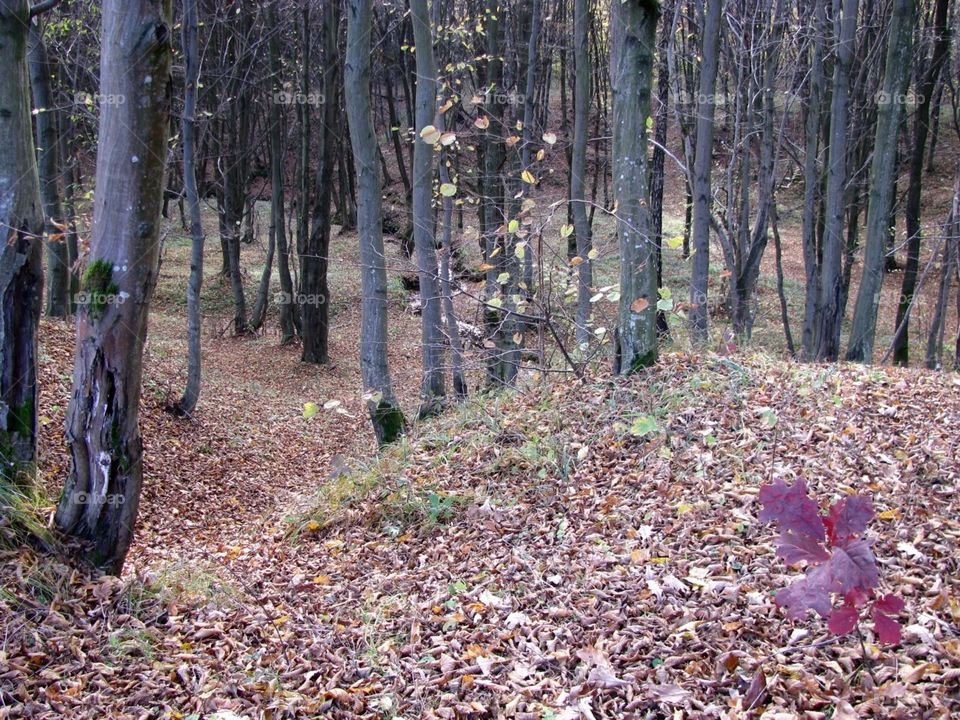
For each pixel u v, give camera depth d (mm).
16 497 4070
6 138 4570
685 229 20812
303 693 3316
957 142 29156
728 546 4191
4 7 4473
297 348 18797
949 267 13062
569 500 5480
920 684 2746
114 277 3697
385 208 27562
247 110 20016
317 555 5688
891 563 3699
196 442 10633
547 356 9508
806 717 2680
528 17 17625
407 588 4668
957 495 4434
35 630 3408
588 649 3365
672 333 10055
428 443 7285
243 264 24078
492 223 11195
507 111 14609
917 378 6688
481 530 5410
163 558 5844
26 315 4520
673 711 2857
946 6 12508
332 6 16688
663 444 5738
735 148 13422
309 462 11047
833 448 5254
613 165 6609
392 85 27625
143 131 3570
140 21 3447
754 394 6254
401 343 18469
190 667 3420
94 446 3887
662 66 13680
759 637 3256
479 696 3193
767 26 14172
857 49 13969
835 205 11547
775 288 21844
